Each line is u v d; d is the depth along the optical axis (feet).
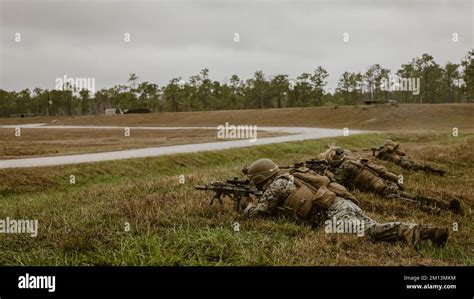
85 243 19.52
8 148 99.09
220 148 84.58
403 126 209.15
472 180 44.70
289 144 94.17
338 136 116.67
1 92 548.72
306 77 424.05
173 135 167.84
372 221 21.79
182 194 31.48
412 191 35.81
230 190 25.48
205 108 459.32
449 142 93.09
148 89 456.45
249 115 288.51
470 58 303.68
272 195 23.76
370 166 32.78
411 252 19.19
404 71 385.50
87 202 31.71
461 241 22.30
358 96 460.14
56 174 53.83
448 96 436.76
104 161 62.28
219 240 19.75
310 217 23.02
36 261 17.74
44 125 316.81
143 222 23.41
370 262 17.75
